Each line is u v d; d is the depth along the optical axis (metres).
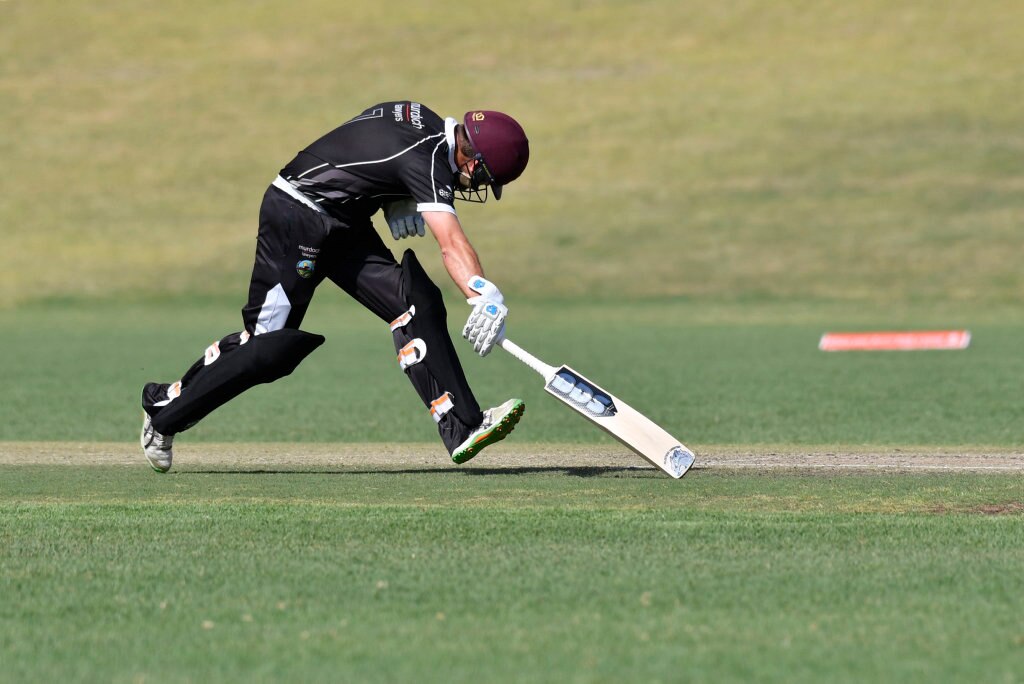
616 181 133.00
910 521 19.66
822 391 50.81
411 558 17.31
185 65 159.88
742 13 167.25
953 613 14.64
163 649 13.46
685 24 165.50
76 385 54.88
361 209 25.16
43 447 31.97
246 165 139.88
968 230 118.50
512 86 152.25
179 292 114.06
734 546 17.95
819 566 16.81
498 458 29.56
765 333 85.50
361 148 24.53
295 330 25.39
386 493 23.05
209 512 20.58
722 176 132.62
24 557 17.42
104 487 24.09
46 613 14.80
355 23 168.50
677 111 145.62
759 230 121.69
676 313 101.25
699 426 39.78
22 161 140.88
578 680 12.41
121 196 134.75
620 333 85.81
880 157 133.38
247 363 25.36
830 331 87.12
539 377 58.56
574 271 115.19
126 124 147.75
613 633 13.89
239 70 158.38
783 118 142.50
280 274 25.38
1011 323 92.56
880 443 34.69
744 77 152.12
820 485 23.91
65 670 12.84
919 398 47.88
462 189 25.45
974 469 26.55
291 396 50.50
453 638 13.74
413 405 47.16
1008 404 45.53
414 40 163.75
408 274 25.06
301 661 13.03
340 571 16.61
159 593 15.60
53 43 164.62
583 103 148.25
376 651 13.32
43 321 100.00
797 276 112.19
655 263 116.38
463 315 103.25
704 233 121.94
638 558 17.27
